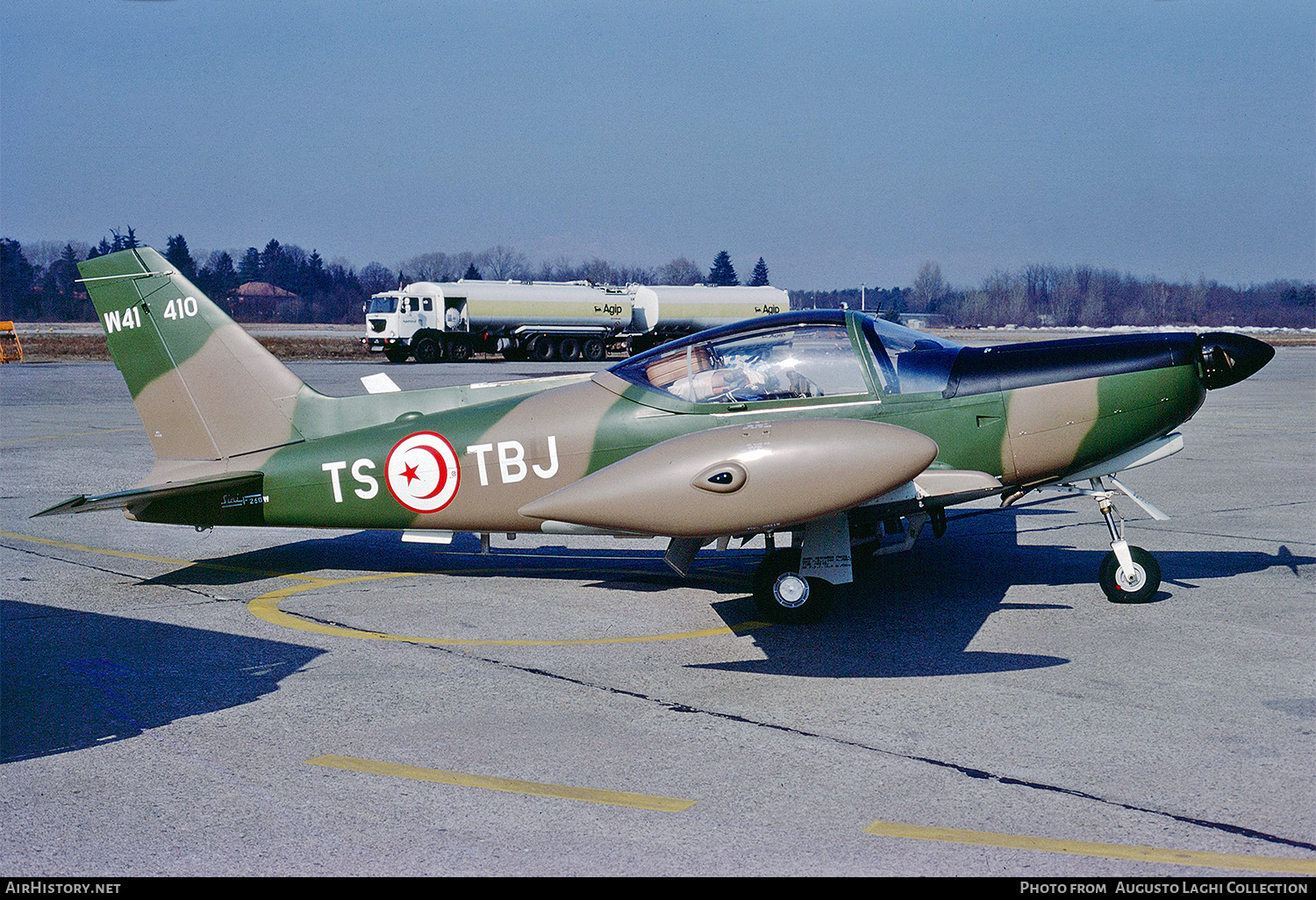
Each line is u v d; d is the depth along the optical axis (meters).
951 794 3.94
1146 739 4.45
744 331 6.92
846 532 6.34
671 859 3.46
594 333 43.28
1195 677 5.27
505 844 3.58
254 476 7.41
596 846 3.56
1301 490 11.16
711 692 5.16
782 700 5.03
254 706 4.99
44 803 3.93
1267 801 3.85
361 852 3.53
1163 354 6.61
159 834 3.67
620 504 5.66
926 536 9.09
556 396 7.21
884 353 6.80
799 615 6.37
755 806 3.85
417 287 40.88
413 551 8.77
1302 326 129.00
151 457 14.07
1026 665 5.51
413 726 4.71
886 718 4.75
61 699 5.10
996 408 6.63
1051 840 3.56
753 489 5.53
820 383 6.79
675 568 6.62
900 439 5.53
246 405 7.51
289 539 9.34
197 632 6.29
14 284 138.75
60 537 9.36
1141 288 135.50
